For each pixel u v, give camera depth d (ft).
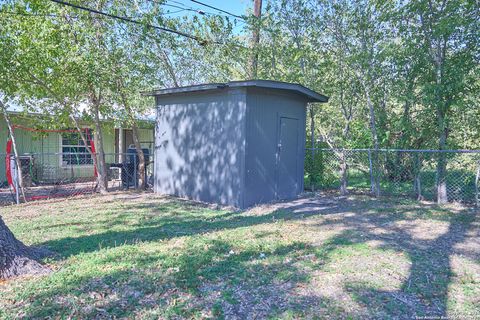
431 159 25.22
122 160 41.27
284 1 29.12
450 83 22.47
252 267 11.41
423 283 10.32
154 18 28.22
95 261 11.68
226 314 8.52
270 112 24.26
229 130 22.94
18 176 25.02
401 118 26.55
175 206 23.04
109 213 20.57
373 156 28.19
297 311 8.63
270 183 24.76
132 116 30.12
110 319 8.18
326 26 28.19
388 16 24.85
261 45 31.63
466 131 26.81
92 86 26.84
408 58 25.39
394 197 26.73
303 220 18.70
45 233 15.69
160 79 32.63
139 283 10.00
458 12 22.52
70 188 32.42
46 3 23.52
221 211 21.47
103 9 26.58
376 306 8.94
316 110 34.12
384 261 12.12
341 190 29.09
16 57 22.79
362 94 29.17
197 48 33.24
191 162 25.93
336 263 11.87
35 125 31.32
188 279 10.34
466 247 13.88
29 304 8.82
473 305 9.03
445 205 23.31
